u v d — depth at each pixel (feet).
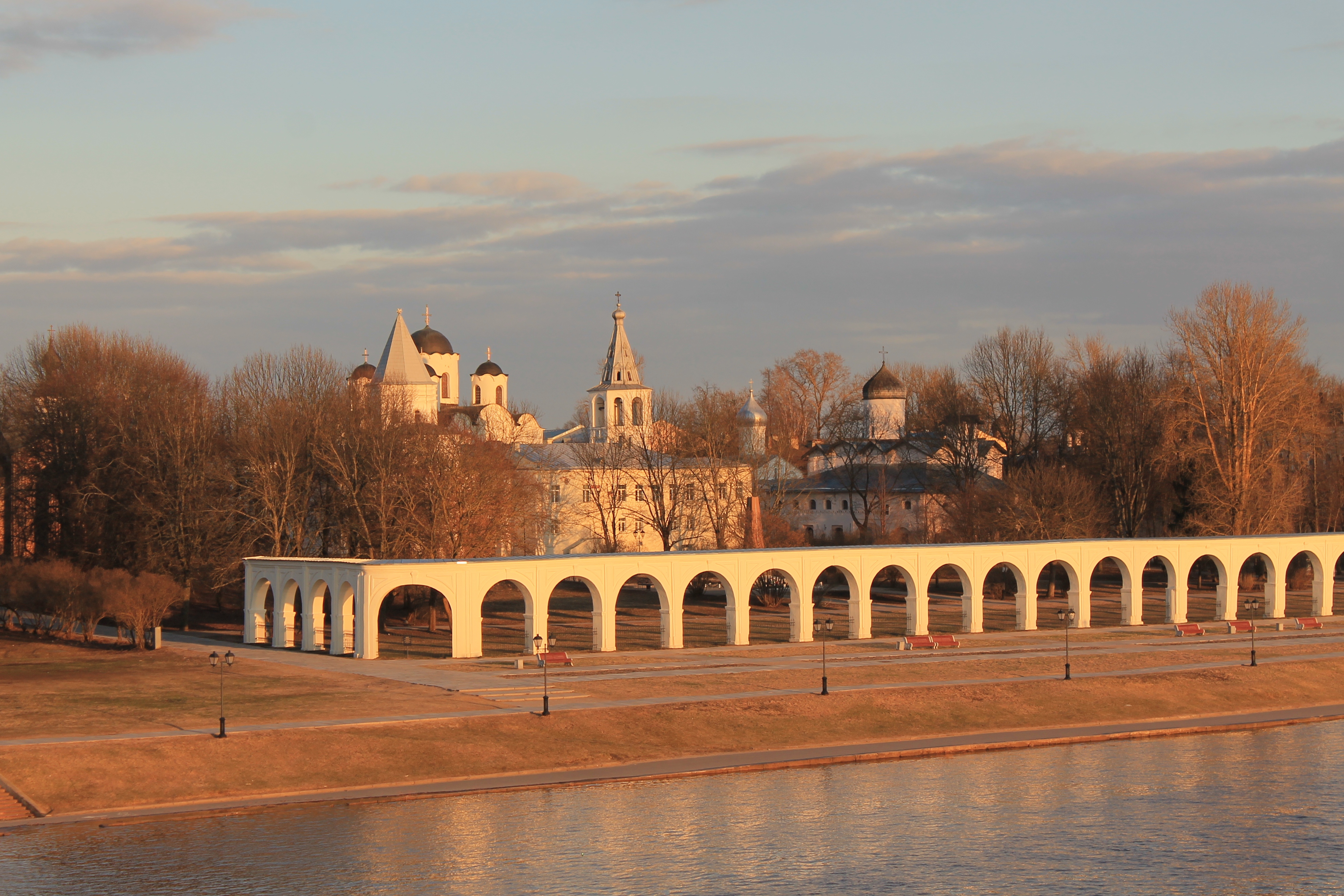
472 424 618.03
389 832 200.13
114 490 437.99
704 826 207.72
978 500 514.68
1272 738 273.75
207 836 196.13
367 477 414.41
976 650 353.10
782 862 192.65
